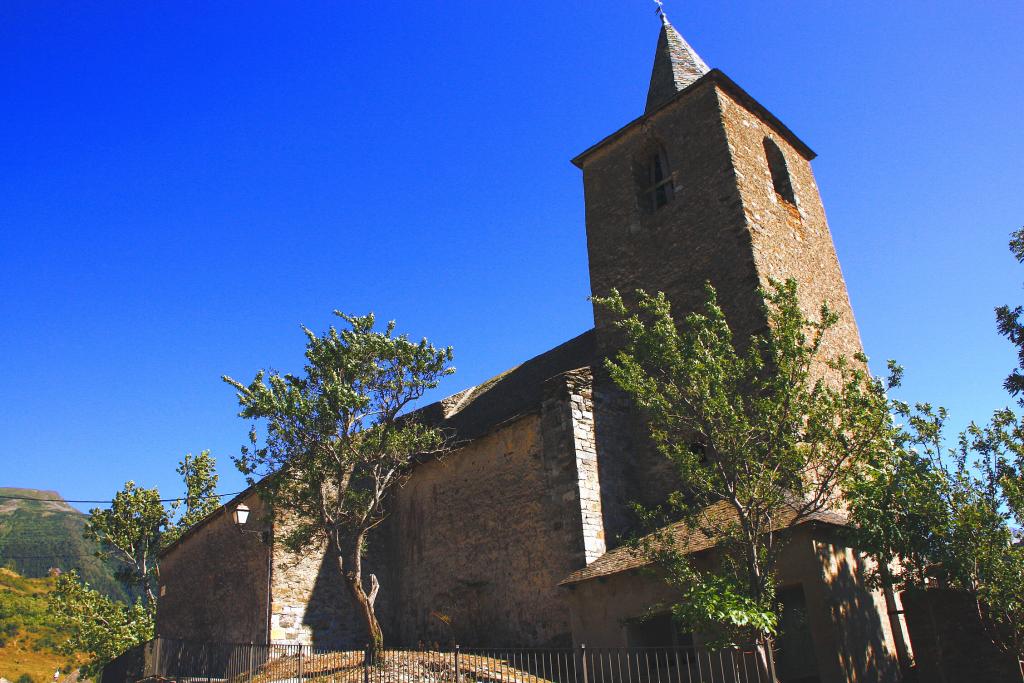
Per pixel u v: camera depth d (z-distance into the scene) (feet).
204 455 117.91
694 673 44.01
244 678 52.95
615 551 52.21
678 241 67.92
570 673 49.62
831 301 69.41
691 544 45.29
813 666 41.88
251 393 52.80
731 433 38.55
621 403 61.72
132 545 111.96
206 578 76.33
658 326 41.98
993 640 36.17
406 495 71.26
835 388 62.28
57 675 177.27
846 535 40.11
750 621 31.58
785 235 68.03
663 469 58.29
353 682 44.19
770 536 37.96
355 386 54.95
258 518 69.31
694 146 70.23
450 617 62.08
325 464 53.21
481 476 63.87
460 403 85.71
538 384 72.64
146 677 69.87
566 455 56.39
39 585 270.05
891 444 38.86
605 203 76.18
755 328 59.00
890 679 41.70
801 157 79.51
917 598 39.96
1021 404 46.60
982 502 36.45
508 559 58.85
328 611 65.77
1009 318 48.26
